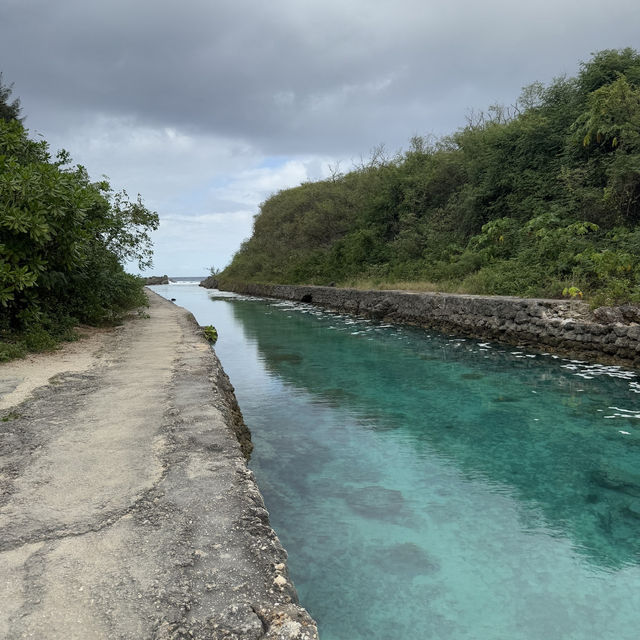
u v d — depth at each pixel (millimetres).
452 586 3100
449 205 21828
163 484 2996
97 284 11195
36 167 8250
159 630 1773
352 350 11633
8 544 2336
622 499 4254
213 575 2119
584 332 9555
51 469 3207
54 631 1759
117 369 6277
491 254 16875
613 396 7203
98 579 2072
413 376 8805
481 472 4816
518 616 2824
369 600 2961
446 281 17406
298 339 13547
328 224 33562
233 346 12594
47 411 4449
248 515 2641
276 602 1969
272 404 7219
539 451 5305
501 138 18688
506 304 11789
